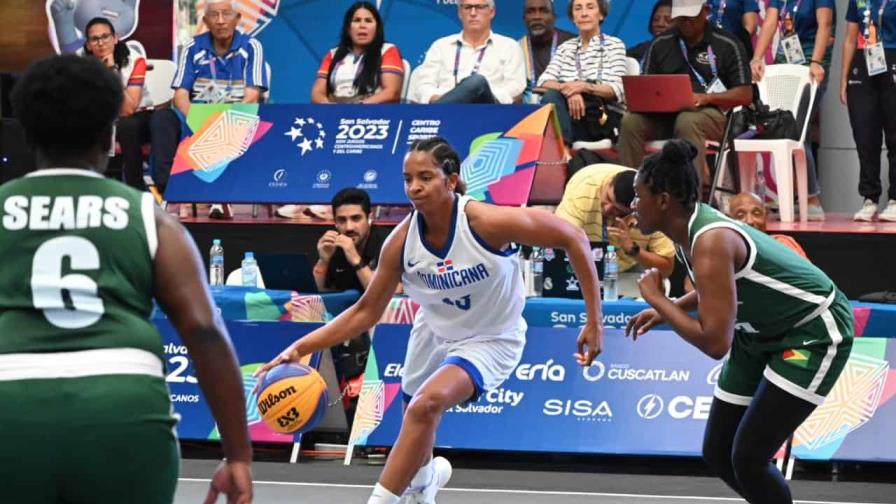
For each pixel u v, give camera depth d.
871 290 15.52
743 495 8.73
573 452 12.73
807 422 12.58
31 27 21.09
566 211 13.75
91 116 4.90
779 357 8.36
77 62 4.94
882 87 17.33
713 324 7.96
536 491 11.88
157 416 4.70
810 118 18.11
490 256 8.91
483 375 9.12
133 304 4.80
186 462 13.11
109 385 4.62
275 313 13.38
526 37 18.81
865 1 17.27
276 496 11.59
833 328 8.31
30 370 4.61
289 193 16.06
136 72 18.19
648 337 12.97
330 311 13.41
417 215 9.05
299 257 13.64
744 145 17.27
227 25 18.06
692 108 15.94
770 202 19.06
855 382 12.56
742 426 8.46
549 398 12.93
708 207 8.26
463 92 16.88
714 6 18.88
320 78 17.75
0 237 4.78
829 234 15.62
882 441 12.42
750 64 17.48
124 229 4.82
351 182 15.91
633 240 13.01
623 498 11.59
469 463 13.22
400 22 20.59
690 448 12.60
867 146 17.44
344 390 13.63
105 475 4.61
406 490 9.76
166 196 16.38
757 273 8.20
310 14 20.94
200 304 4.91
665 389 12.82
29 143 4.99
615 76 17.53
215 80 18.08
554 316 13.09
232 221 16.70
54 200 4.82
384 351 13.27
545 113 15.33
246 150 16.45
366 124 16.20
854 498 11.69
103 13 20.86
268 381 9.74
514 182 14.84
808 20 18.62
